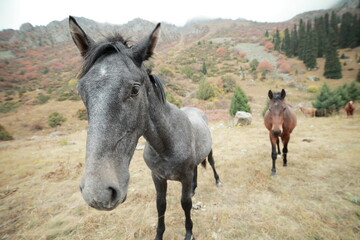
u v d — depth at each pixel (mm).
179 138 1791
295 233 2352
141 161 5418
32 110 31156
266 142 6750
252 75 55281
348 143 5879
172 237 2367
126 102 1124
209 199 3217
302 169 4215
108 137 1044
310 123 10320
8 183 4430
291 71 57406
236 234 2377
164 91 1684
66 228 2676
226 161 4898
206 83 30859
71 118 26578
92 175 979
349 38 68312
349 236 2254
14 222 2971
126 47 1357
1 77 61500
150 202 3199
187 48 109625
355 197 2971
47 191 3920
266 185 3545
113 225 2684
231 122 11711
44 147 8625
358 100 17156
